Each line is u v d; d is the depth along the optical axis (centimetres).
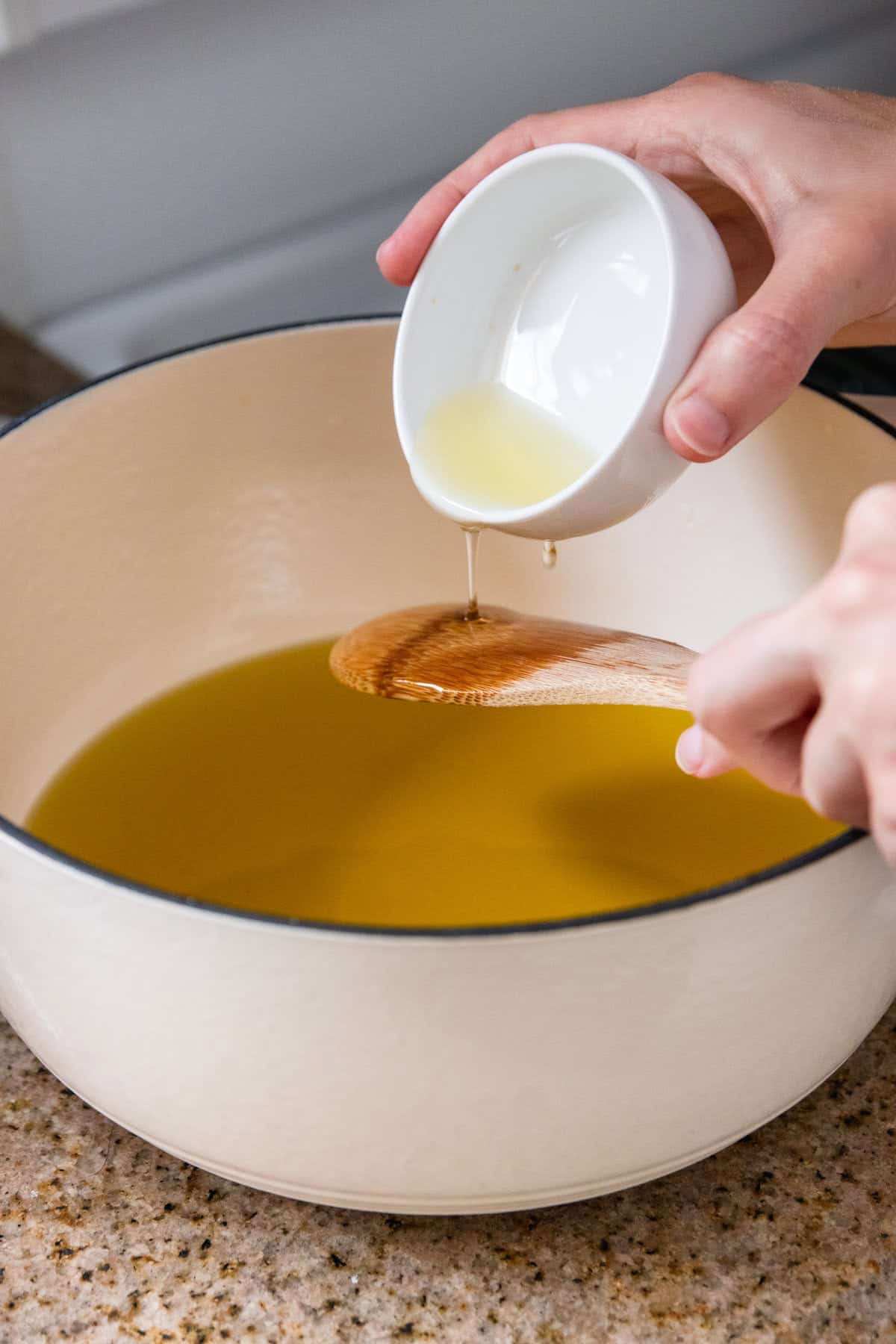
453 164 84
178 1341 57
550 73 82
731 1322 58
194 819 71
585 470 65
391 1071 55
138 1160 61
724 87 66
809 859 54
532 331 68
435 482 65
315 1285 58
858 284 61
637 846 70
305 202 84
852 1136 61
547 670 66
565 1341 57
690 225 61
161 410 72
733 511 73
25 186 82
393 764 74
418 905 68
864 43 84
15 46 77
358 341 73
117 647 75
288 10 79
